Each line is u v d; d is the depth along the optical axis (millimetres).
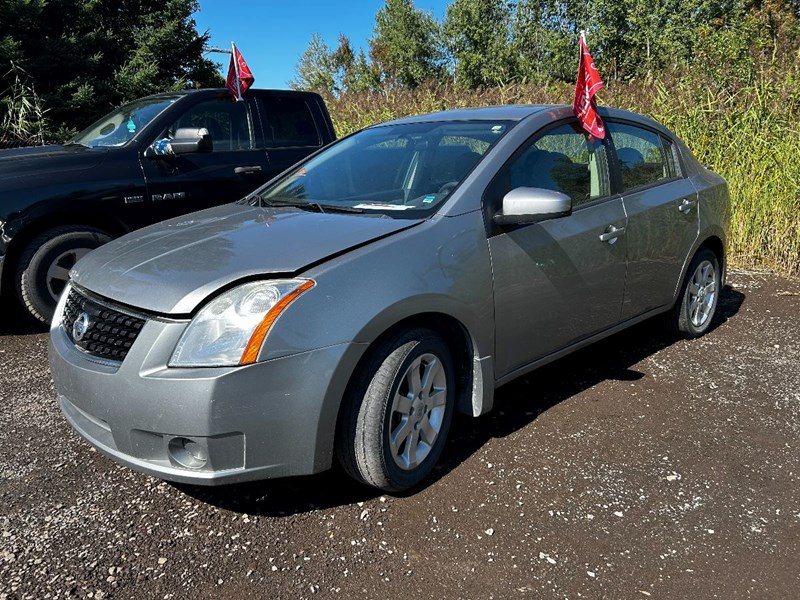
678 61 13445
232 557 2383
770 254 6898
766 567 2303
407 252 2680
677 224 4117
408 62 34875
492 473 2908
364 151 3777
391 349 2598
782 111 7559
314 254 2545
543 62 24156
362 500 2727
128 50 19391
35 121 15430
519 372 3250
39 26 17297
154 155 5332
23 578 2275
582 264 3406
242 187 5816
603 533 2490
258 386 2285
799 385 3812
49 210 4797
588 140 3707
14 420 3484
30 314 4941
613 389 3785
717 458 3018
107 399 2391
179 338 2316
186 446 2336
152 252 2768
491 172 3113
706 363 4172
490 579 2254
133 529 2551
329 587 2227
